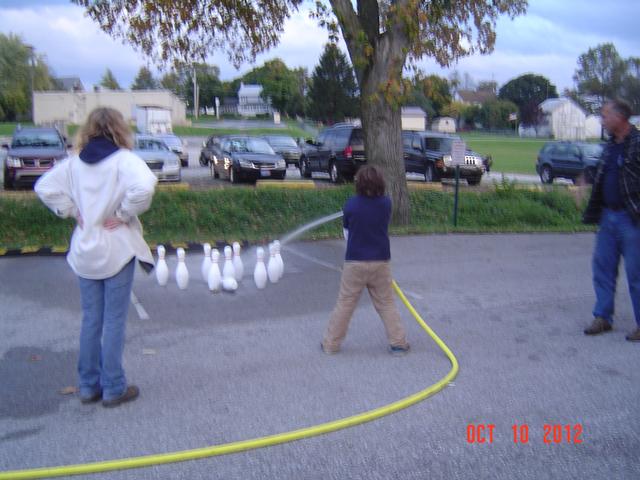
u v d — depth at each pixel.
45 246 10.80
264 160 19.61
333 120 51.78
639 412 4.66
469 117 92.75
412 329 6.65
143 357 5.72
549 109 83.94
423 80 12.97
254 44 14.56
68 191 4.39
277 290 8.13
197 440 4.18
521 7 14.42
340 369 5.46
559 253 11.26
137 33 13.62
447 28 14.18
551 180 24.28
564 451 4.09
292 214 13.77
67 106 61.75
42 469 3.77
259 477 3.76
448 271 9.59
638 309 6.15
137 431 4.30
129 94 62.69
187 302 7.50
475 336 6.43
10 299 7.63
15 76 70.19
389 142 13.29
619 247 6.24
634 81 76.69
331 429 4.33
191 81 89.06
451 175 20.58
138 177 4.23
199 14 13.73
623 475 3.82
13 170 16.30
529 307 7.57
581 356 5.83
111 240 4.36
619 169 5.95
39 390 4.97
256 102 90.50
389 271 5.71
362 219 5.53
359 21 12.64
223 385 5.10
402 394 4.94
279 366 5.53
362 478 3.76
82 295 4.58
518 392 5.00
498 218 14.86
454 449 4.11
